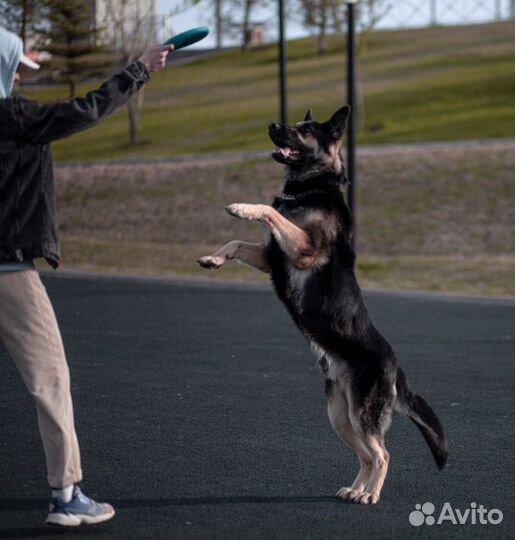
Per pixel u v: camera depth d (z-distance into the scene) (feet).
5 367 26.89
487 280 51.11
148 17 63.87
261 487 16.74
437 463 17.03
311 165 19.74
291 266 17.61
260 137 112.27
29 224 13.53
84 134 127.13
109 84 13.85
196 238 71.82
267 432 20.51
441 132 106.63
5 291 13.71
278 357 29.17
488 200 73.10
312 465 18.22
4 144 13.30
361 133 110.93
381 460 16.52
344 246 17.98
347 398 16.85
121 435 19.90
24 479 16.56
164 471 17.47
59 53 50.78
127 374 26.18
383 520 15.19
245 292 45.65
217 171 85.05
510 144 85.15
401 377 17.35
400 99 127.34
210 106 138.72
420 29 204.13
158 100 148.15
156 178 84.94
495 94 124.26
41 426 14.10
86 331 33.37
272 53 190.60
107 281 49.60
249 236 71.15
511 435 20.67
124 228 75.00
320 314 17.24
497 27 192.75
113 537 13.93
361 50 129.49
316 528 14.65
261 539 14.03
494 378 26.73
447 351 30.94
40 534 13.94
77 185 84.99
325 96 136.15
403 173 80.02
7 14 45.19
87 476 17.01
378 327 35.91
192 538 13.99
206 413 22.03
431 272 53.78
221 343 31.45
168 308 39.73
